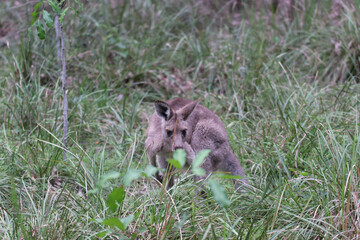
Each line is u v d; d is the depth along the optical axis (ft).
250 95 39.19
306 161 27.55
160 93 42.45
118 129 35.24
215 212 22.43
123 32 49.83
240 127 33.63
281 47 47.11
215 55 44.88
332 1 50.47
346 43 43.75
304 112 33.42
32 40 40.83
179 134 27.07
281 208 22.50
